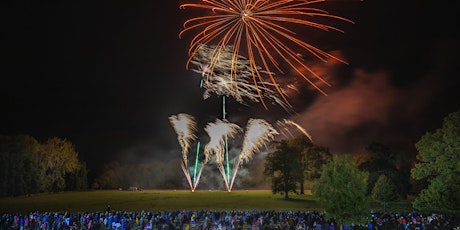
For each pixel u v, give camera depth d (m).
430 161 63.97
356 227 45.16
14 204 107.06
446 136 61.66
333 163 45.06
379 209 85.00
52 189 149.50
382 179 82.31
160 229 49.62
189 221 59.91
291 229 50.62
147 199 120.19
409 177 108.69
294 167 116.44
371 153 107.31
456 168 60.88
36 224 51.25
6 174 126.44
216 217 62.00
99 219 56.12
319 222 51.44
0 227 49.81
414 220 52.28
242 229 53.47
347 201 43.09
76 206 103.50
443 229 49.03
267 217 56.25
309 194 127.44
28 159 134.00
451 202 58.59
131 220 55.41
